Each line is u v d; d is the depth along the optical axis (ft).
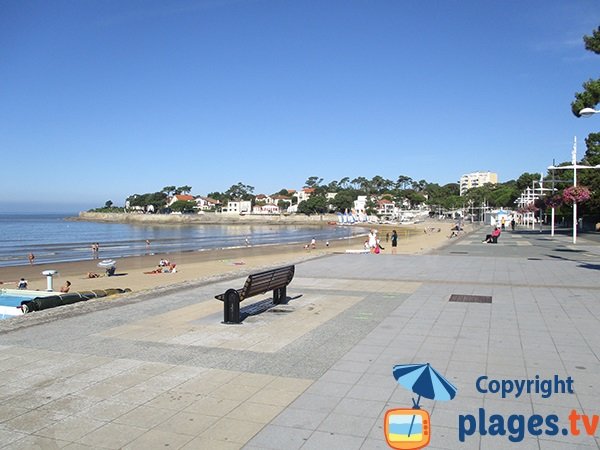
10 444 14.88
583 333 27.50
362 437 15.15
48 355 23.77
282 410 17.20
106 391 19.10
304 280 48.98
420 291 42.29
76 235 317.42
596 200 166.30
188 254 162.71
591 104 109.40
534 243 120.57
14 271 118.42
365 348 24.80
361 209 574.15
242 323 30.35
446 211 588.50
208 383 19.90
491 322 30.37
